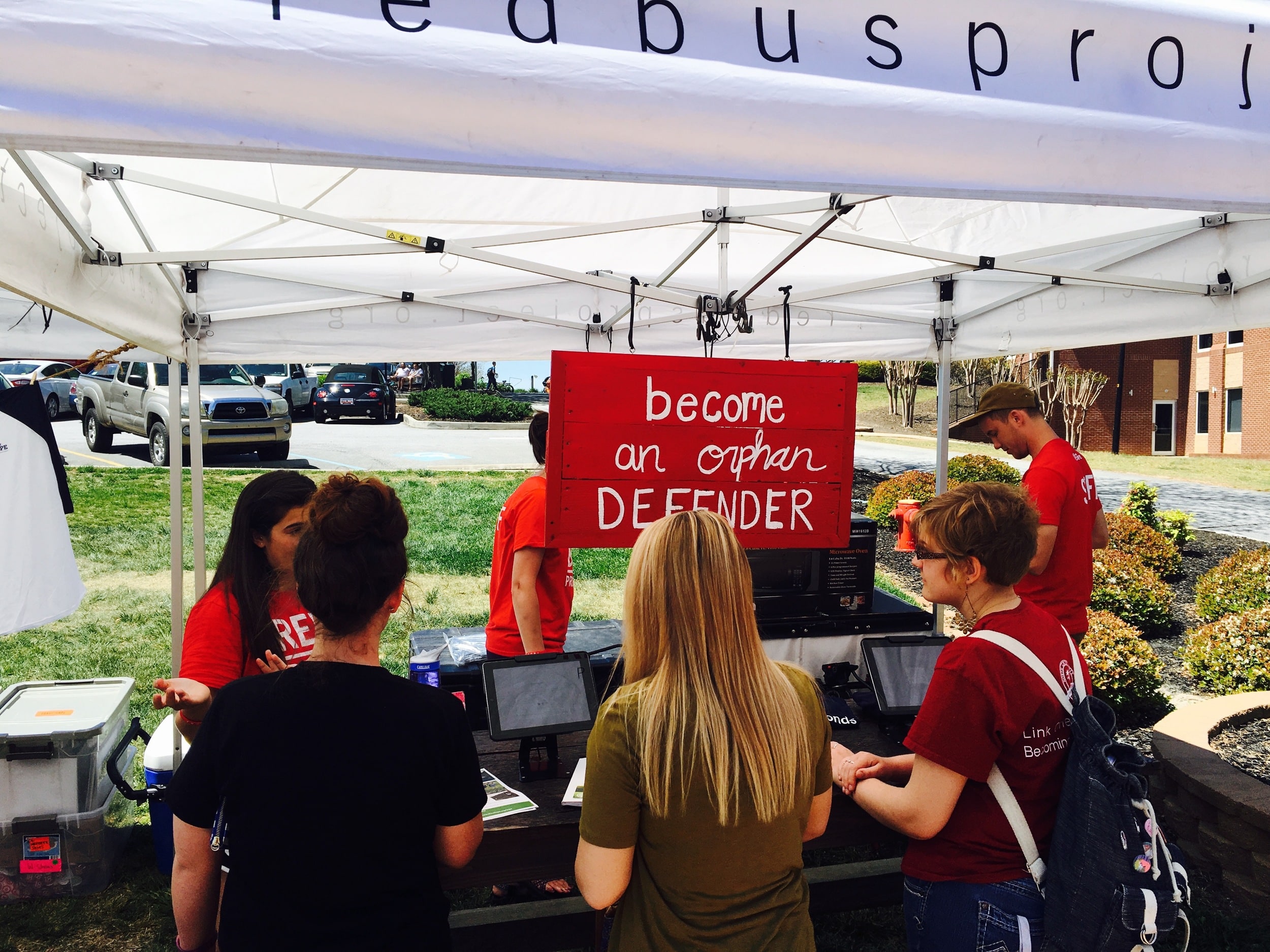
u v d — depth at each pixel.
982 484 2.02
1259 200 1.93
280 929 1.42
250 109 1.34
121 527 10.58
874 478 16.47
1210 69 1.88
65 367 3.28
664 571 1.53
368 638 1.53
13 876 3.46
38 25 1.25
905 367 27.27
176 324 3.80
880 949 3.22
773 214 3.05
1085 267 4.06
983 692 1.84
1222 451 23.80
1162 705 5.77
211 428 13.98
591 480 2.60
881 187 1.66
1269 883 3.36
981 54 1.72
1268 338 22.55
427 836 1.51
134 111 1.29
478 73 1.43
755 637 1.55
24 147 1.27
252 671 2.09
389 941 1.44
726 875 1.48
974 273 4.32
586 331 4.52
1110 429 25.28
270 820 1.42
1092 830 1.78
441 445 19.23
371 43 1.38
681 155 1.55
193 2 1.31
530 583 2.97
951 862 1.93
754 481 2.74
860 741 2.71
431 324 4.29
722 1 1.57
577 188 3.60
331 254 2.97
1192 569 10.91
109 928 3.32
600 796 1.50
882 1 1.65
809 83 1.61
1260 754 4.16
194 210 3.51
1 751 3.41
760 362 2.72
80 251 2.67
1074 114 1.78
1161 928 1.73
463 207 3.75
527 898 3.25
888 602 3.72
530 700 2.38
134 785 4.48
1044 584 3.43
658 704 1.49
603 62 1.50
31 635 7.07
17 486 2.49
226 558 2.07
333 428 21.48
